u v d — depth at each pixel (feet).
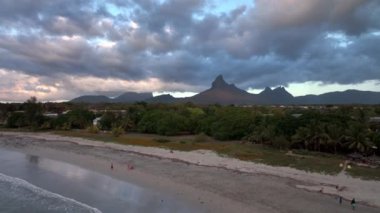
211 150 230.27
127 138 300.81
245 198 130.21
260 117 293.23
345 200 126.62
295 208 118.73
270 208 119.14
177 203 126.93
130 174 172.45
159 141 275.80
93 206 126.72
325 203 123.54
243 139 273.95
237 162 193.06
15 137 341.00
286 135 239.09
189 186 147.95
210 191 140.05
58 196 139.54
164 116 343.46
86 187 151.64
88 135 332.19
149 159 207.72
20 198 137.59
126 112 404.36
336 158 199.00
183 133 338.75
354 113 334.65
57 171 184.55
